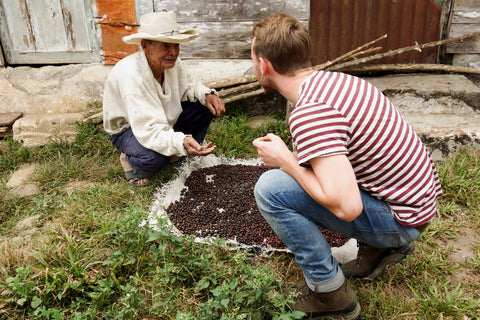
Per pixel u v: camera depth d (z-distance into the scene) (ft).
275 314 6.81
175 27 9.52
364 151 5.69
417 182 5.97
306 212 6.29
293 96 6.02
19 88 15.44
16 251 8.52
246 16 14.53
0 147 13.85
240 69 15.10
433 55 15.23
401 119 5.97
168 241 8.41
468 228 9.39
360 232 6.42
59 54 15.57
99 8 14.58
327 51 15.47
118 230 8.52
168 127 9.96
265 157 6.12
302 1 14.29
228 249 8.45
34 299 7.21
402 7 14.67
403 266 8.13
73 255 8.29
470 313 7.01
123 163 11.10
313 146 5.26
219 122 14.56
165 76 10.30
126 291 7.04
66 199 10.54
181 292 7.50
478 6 14.06
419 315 7.08
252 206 10.00
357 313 6.78
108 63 15.37
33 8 15.03
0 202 10.76
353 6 14.79
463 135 11.80
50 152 13.02
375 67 14.66
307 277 6.60
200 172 11.70
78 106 15.44
